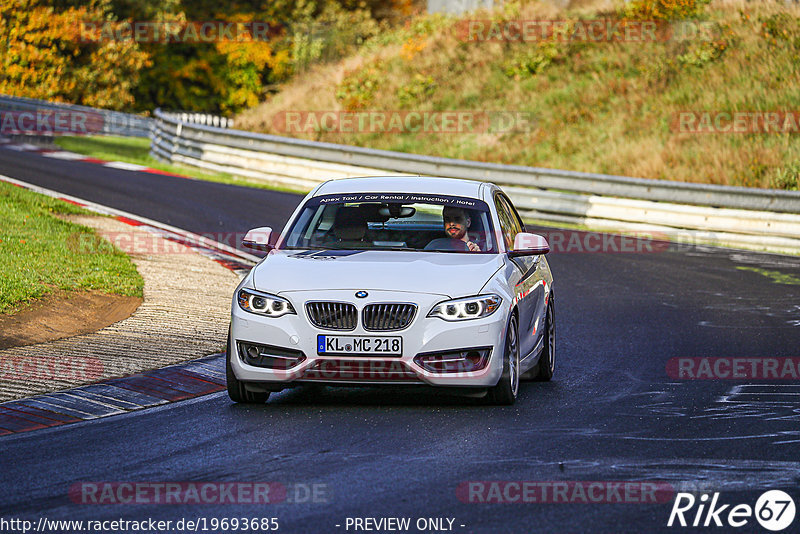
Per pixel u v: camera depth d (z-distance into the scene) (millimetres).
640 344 39625
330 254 30203
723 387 32000
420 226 31484
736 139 97000
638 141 100750
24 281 41469
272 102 139250
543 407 28875
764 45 110688
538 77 117875
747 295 51719
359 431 25609
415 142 113188
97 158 102312
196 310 41688
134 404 28469
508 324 28547
